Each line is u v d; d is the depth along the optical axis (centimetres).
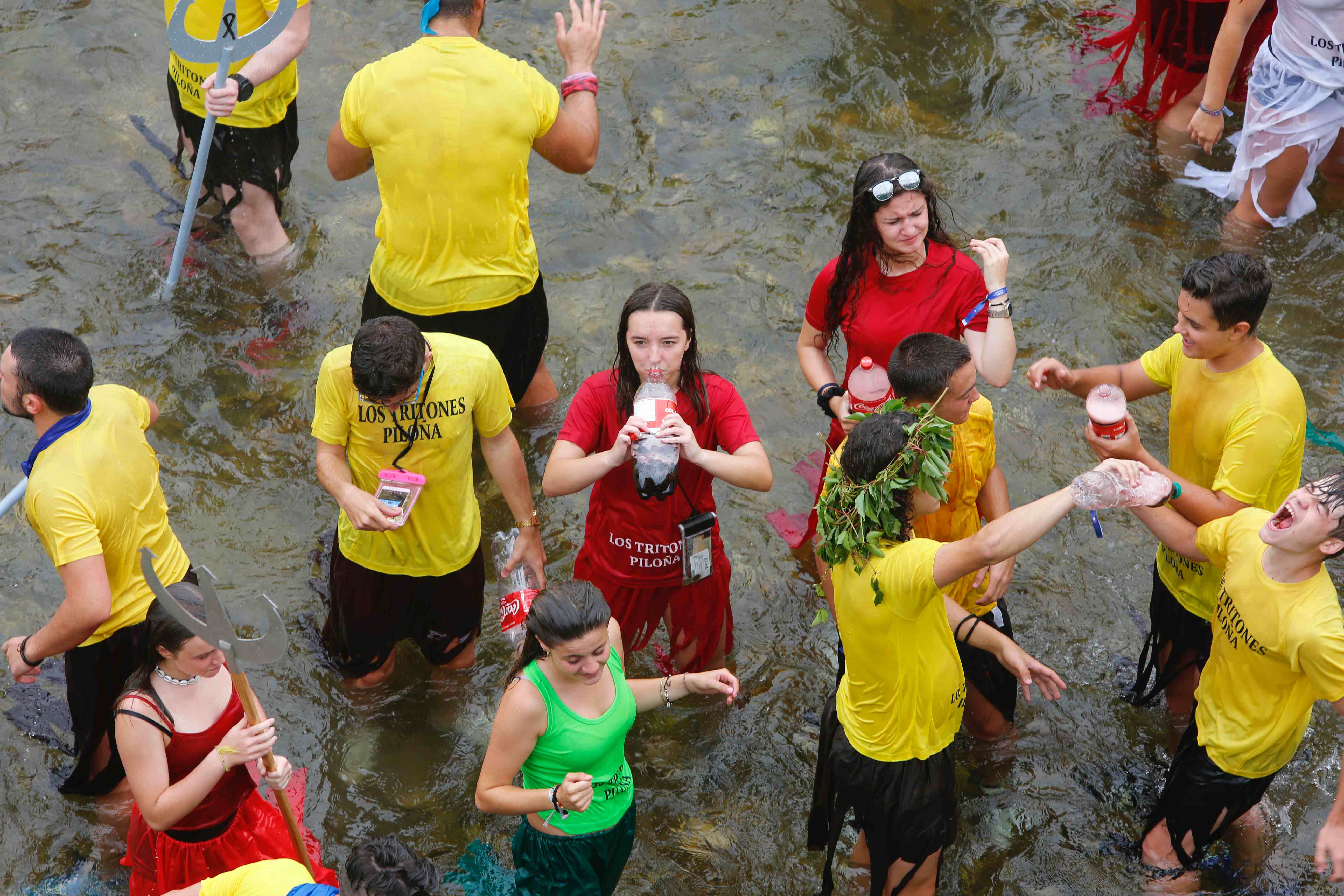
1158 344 1056
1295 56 1066
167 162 1216
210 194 1084
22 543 902
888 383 755
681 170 1244
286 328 1062
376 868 522
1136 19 1264
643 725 804
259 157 1076
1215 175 1202
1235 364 681
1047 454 978
